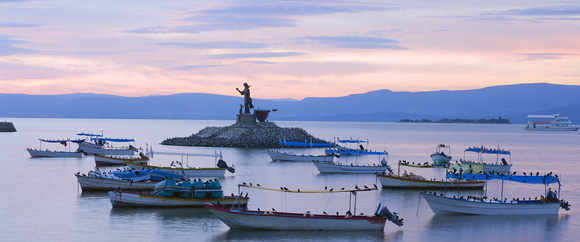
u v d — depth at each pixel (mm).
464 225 67750
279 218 62812
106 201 78625
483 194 91250
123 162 128125
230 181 103875
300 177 112000
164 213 70875
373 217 63875
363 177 113000
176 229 63406
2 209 73062
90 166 127625
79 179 86750
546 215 73562
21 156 155375
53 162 137500
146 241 58875
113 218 68062
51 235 60594
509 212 72938
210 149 191500
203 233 62031
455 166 111438
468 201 72188
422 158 173000
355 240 60469
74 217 68500
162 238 59969
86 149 158750
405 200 83562
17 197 81938
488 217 71812
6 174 110562
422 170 134250
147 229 63281
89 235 60688
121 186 86625
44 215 69562
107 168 122562
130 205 73625
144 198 73062
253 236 61188
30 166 127188
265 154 171500
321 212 74062
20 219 67438
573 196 90750
